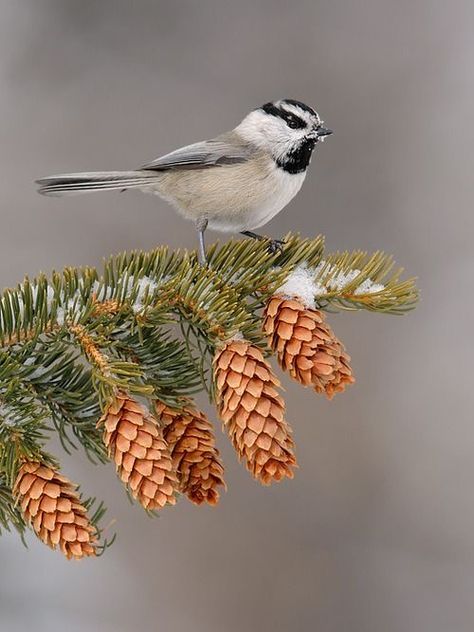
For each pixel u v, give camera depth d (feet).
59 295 15.65
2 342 15.72
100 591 34.09
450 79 47.52
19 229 43.93
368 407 41.16
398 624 35.55
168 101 47.88
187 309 15.80
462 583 36.40
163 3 49.26
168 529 36.58
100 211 44.01
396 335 42.73
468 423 39.99
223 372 13.82
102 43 48.60
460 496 38.50
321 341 14.73
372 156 46.29
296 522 38.32
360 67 48.24
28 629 32.45
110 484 35.99
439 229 44.34
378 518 38.73
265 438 13.34
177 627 34.45
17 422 13.78
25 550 33.91
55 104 47.29
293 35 49.21
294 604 36.04
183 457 14.51
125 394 13.33
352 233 44.80
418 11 48.98
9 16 48.19
